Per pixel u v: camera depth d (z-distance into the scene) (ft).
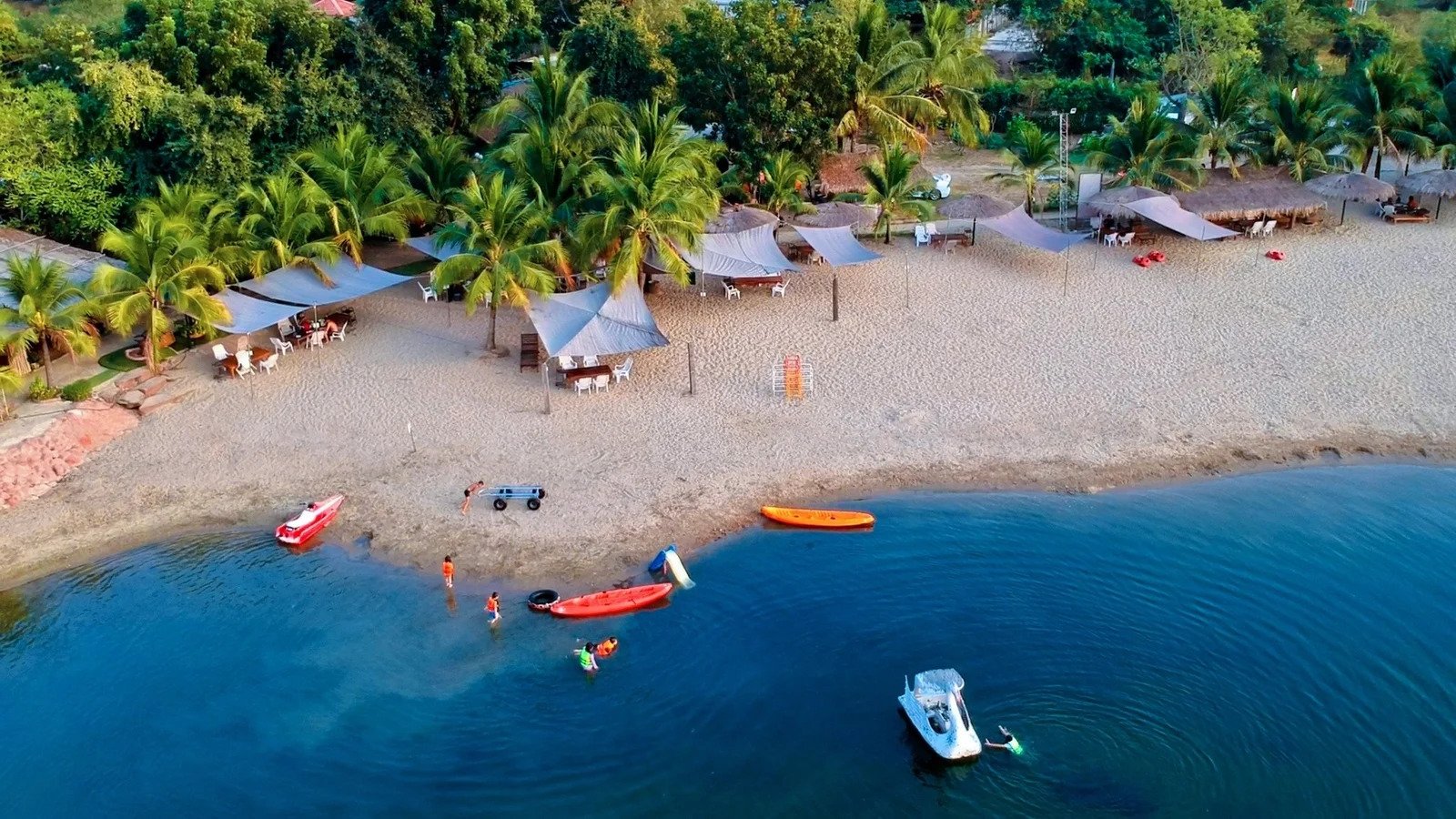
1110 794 79.41
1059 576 103.65
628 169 149.69
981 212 177.88
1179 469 119.75
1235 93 197.88
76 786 84.53
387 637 98.99
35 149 172.04
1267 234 184.85
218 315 140.97
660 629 98.53
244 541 113.60
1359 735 84.33
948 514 113.60
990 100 260.62
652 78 200.23
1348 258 173.06
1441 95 196.85
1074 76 277.85
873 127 203.31
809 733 86.58
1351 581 101.55
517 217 146.10
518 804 81.25
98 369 146.30
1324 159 195.11
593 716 89.10
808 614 99.81
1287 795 79.10
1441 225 185.98
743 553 108.78
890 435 127.34
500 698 91.35
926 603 100.58
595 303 142.61
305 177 163.32
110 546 113.80
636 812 80.28
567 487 119.03
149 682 94.89
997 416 130.31
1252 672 90.99
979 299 162.71
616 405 135.03
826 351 147.64
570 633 98.32
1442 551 105.40
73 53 202.08
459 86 195.62
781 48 182.80
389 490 119.65
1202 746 83.41
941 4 248.52
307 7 193.77
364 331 157.79
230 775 84.84
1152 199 176.76
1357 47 288.51
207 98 170.91
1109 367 140.46
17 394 137.18
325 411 135.74
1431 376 134.62
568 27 252.62
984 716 87.10
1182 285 164.96
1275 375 136.77
